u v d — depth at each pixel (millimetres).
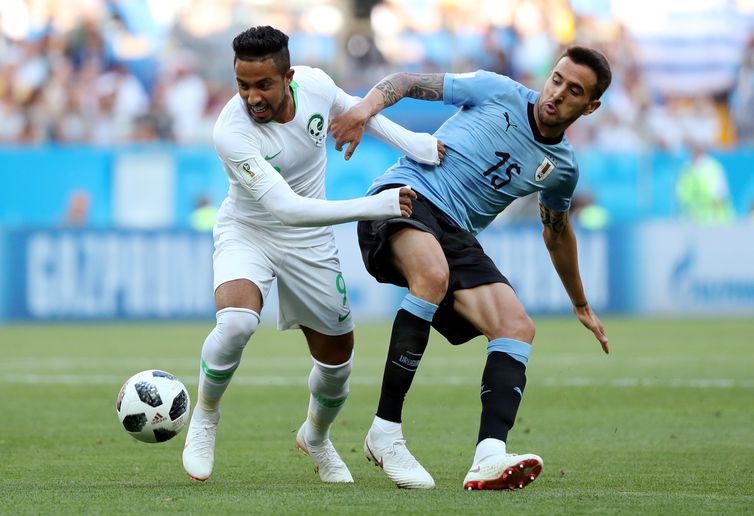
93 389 32750
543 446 22391
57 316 59188
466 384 34438
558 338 51156
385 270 18078
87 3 73875
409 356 16797
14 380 35062
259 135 17203
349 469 19578
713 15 80938
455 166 18516
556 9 78812
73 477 18266
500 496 15594
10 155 62906
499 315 17234
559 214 19406
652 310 64250
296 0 76000
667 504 15016
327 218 16609
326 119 18031
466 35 77750
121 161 63156
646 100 78438
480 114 18672
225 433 24375
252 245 17750
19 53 73125
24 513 14312
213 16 75125
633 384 34156
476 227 19016
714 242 64562
